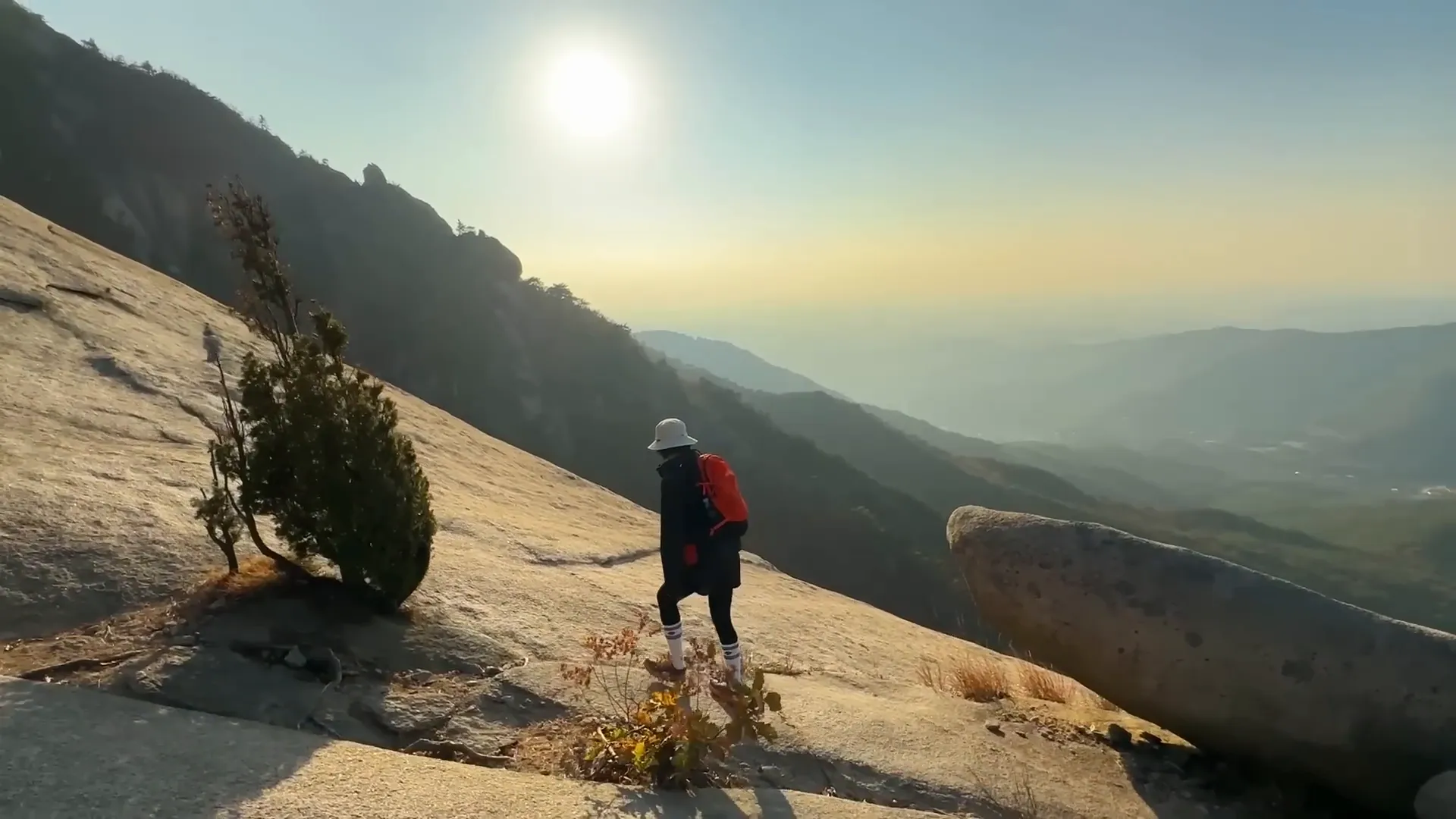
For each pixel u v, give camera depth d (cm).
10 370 832
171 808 277
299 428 481
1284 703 509
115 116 6856
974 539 620
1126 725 644
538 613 618
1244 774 559
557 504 1376
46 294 1121
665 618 505
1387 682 489
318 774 321
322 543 489
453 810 313
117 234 5984
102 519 530
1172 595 543
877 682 700
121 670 382
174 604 459
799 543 5856
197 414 913
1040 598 581
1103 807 484
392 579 499
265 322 545
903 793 442
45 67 6731
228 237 498
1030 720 620
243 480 495
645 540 1288
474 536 860
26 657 382
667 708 396
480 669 479
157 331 1210
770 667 661
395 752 370
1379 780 502
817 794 416
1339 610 519
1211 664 525
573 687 472
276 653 427
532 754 397
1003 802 457
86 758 297
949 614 5172
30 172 5934
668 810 352
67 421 748
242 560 534
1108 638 556
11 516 497
